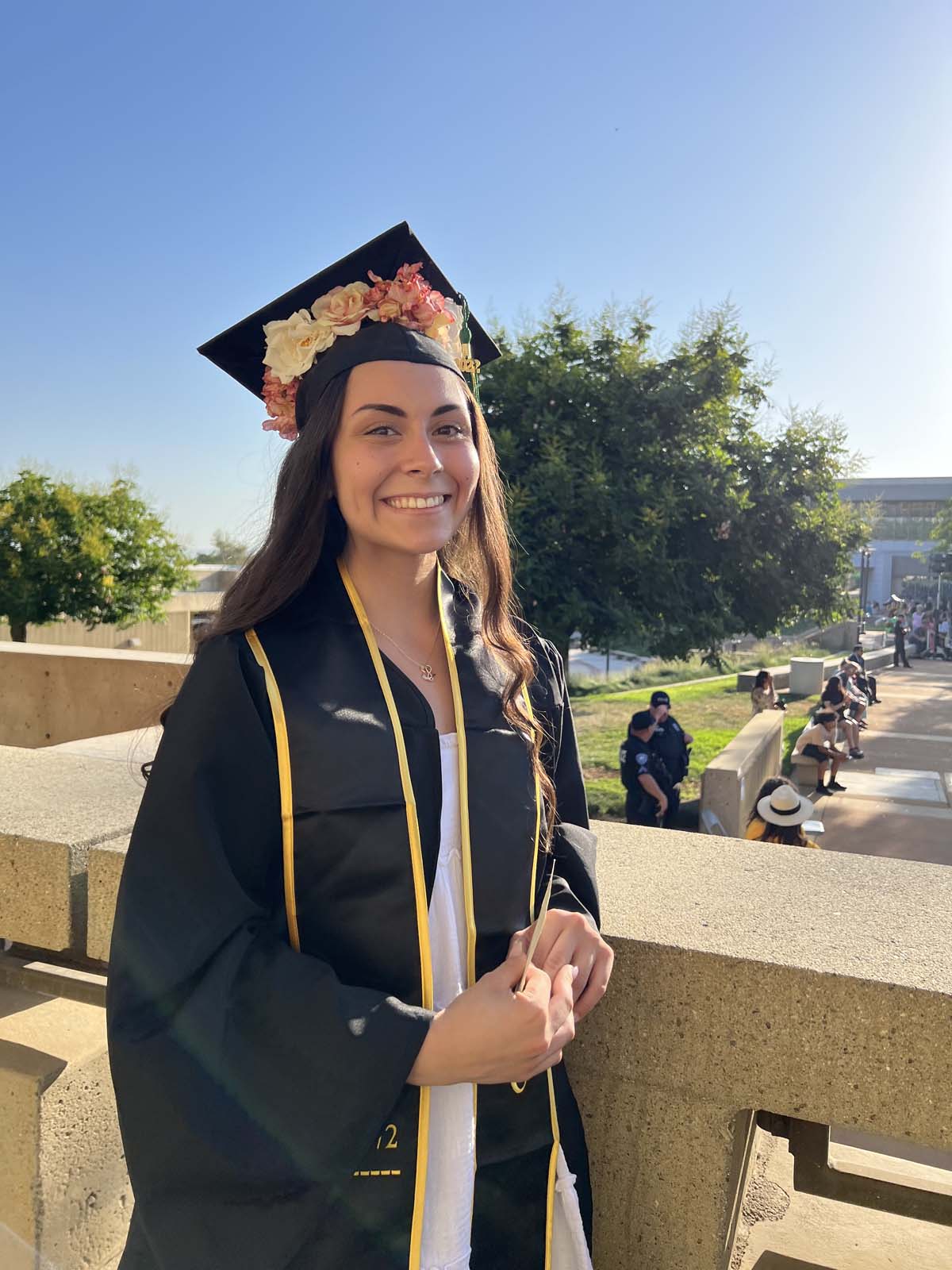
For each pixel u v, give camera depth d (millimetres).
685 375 10750
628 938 1491
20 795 2219
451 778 1205
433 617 1365
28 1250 1493
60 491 15086
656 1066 1492
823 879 1789
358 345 1245
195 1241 1029
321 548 1264
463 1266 1155
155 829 1080
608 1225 1572
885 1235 2104
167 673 5871
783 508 10984
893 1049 1345
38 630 16578
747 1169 1891
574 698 17812
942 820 9617
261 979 1040
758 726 10539
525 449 10641
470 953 1165
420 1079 1040
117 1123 2023
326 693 1141
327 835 1097
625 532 10086
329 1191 1039
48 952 2293
